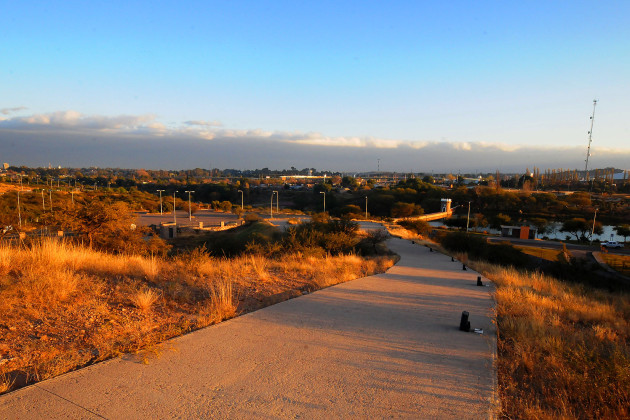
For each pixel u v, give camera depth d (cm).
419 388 394
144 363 418
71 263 825
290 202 13525
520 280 1350
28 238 1109
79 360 413
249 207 10538
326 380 402
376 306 761
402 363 459
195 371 406
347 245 2209
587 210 10888
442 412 346
